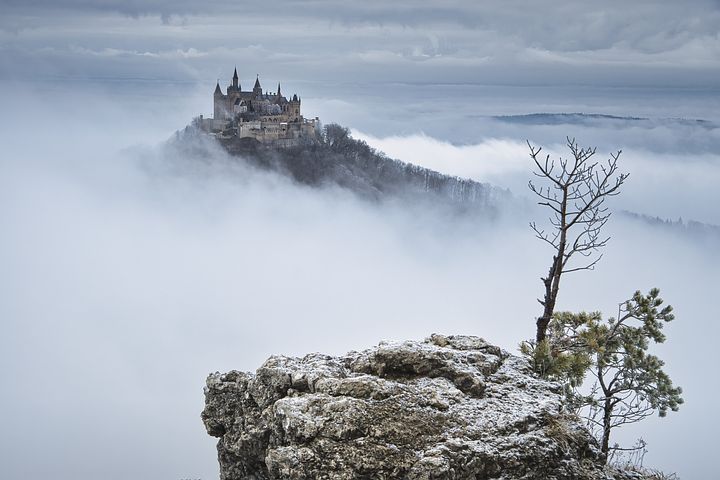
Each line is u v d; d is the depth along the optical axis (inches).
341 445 325.7
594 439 362.9
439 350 397.4
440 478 310.3
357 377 361.1
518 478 328.5
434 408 351.9
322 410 340.5
